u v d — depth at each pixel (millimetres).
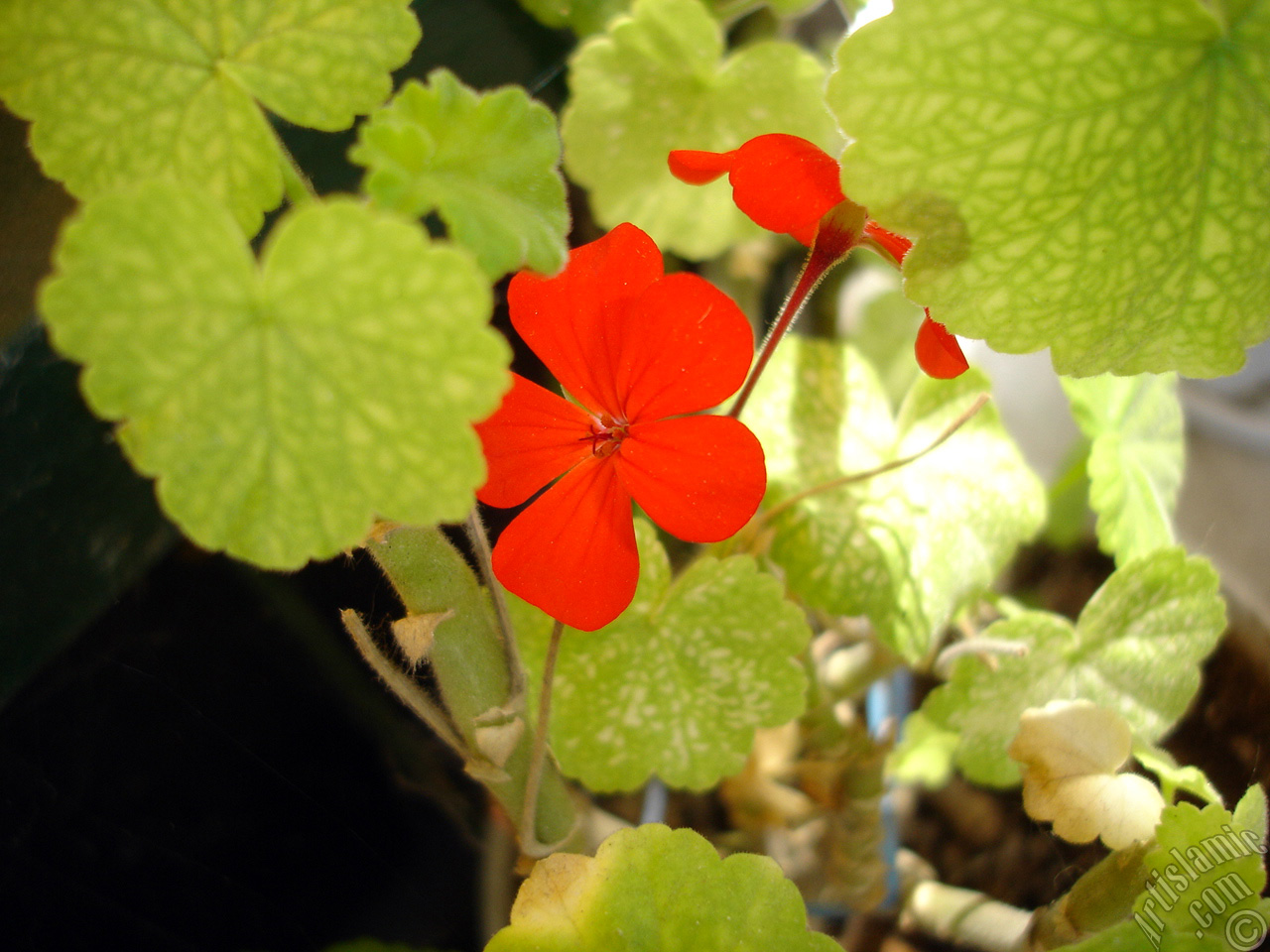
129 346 75
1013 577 235
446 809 167
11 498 122
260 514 82
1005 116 95
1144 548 159
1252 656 174
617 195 192
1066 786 130
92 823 126
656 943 114
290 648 150
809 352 174
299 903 137
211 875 131
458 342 76
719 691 138
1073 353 111
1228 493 216
